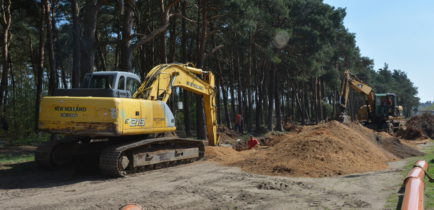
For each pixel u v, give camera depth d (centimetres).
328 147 1196
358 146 1349
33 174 1026
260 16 2775
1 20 2206
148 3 2606
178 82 1295
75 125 965
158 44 2889
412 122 2770
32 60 3089
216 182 900
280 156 1181
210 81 1517
